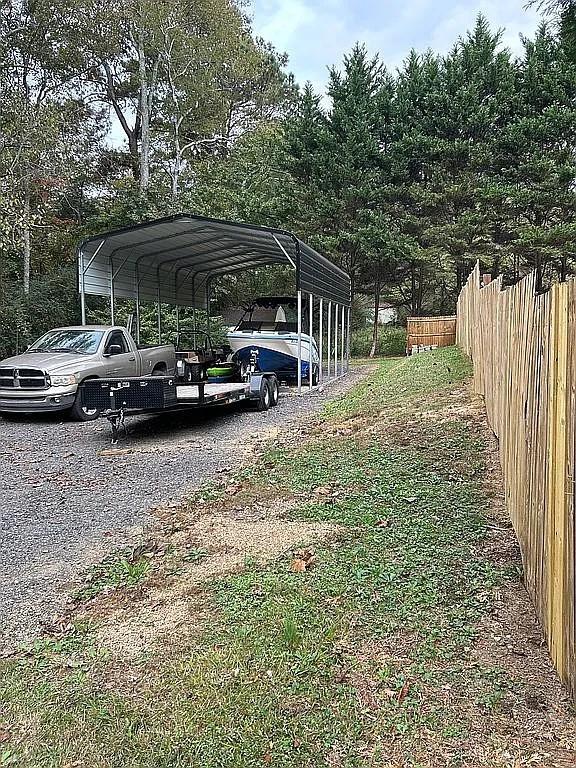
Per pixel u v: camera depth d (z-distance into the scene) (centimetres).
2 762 242
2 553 471
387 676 281
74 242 2259
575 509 245
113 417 916
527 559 355
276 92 3494
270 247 1586
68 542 492
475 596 353
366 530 465
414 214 2702
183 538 480
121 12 2372
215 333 2139
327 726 250
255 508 541
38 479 704
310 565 406
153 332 2089
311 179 2722
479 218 2480
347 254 2686
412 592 360
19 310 1767
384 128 2769
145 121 2567
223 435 945
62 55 2353
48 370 1091
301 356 1472
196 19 2652
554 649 277
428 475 595
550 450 289
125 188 2423
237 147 3059
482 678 275
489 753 231
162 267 1798
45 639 337
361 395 1193
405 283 2931
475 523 466
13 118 1766
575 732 238
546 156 2450
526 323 391
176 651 314
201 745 243
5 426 1088
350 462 668
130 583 403
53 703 277
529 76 2522
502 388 557
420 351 1942
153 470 727
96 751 245
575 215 2436
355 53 2730
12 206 1705
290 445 806
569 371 255
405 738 241
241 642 315
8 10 2095
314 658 298
